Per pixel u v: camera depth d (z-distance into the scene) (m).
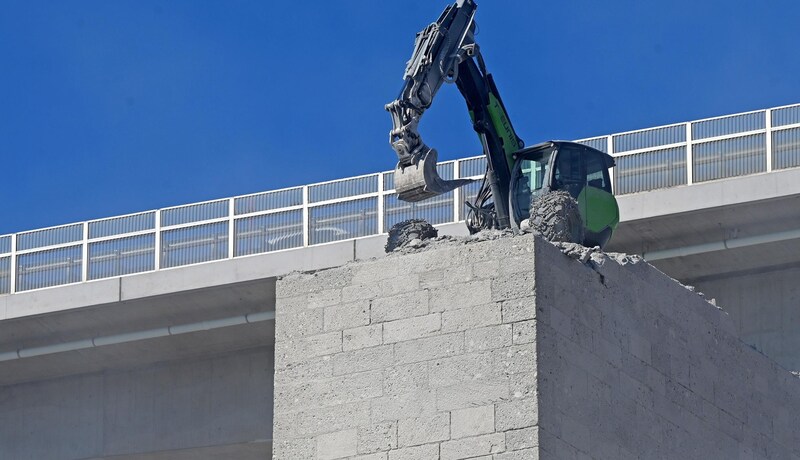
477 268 32.81
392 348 33.06
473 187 56.38
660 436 34.28
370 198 57.69
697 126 54.62
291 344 34.00
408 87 39.81
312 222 58.16
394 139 39.44
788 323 53.88
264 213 58.84
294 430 33.44
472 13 41.62
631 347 34.19
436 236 39.19
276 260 57.84
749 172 53.75
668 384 34.94
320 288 34.09
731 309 54.81
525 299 32.28
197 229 59.53
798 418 38.53
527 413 31.59
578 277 33.38
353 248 57.03
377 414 32.81
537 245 32.66
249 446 59.31
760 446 37.12
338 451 32.91
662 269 55.59
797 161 53.34
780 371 38.44
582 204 43.06
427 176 39.09
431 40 40.59
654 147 54.94
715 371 36.41
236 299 58.72
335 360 33.50
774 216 53.28
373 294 33.59
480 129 43.84
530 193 43.47
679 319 35.78
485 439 31.75
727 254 54.25
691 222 54.09
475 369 32.22
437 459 32.00
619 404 33.44
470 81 43.78
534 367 31.83
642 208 54.19
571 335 32.78
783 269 54.38
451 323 32.69
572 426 32.16
